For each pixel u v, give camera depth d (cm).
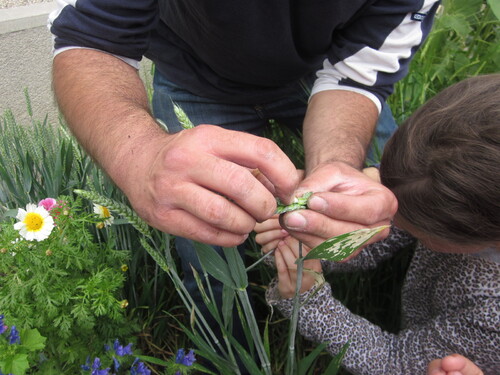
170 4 47
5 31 73
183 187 24
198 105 56
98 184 48
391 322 59
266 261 49
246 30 45
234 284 31
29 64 78
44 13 78
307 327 43
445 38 80
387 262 59
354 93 47
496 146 32
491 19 79
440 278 45
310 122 46
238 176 23
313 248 27
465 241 35
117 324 44
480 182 32
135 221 30
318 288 33
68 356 40
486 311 39
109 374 37
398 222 39
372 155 57
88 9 37
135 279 52
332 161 37
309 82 58
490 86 35
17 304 38
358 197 29
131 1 38
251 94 54
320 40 47
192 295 50
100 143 32
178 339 55
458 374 35
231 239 27
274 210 25
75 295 41
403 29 46
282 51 47
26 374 41
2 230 42
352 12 44
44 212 39
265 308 59
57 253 39
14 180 50
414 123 37
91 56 39
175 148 24
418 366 43
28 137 51
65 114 37
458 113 34
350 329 43
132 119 32
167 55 53
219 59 49
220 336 52
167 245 33
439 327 43
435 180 34
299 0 44
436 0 46
